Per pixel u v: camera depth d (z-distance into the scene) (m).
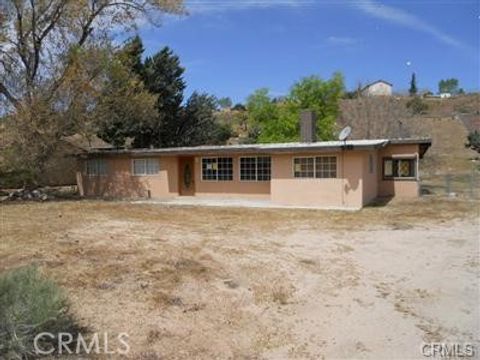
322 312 5.71
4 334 3.79
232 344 4.74
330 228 11.68
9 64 19.36
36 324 3.91
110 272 6.58
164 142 34.12
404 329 5.17
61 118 19.28
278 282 6.78
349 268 7.70
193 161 21.70
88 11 20.08
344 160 16.39
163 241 9.14
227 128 39.69
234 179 20.62
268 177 19.80
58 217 13.34
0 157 19.25
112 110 21.42
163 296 5.82
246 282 6.67
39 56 20.00
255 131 38.66
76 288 5.85
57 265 6.84
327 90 32.31
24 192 21.34
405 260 8.27
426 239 10.13
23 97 18.92
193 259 7.59
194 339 4.78
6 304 3.92
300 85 32.81
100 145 31.03
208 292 6.12
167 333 4.85
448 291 6.50
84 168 24.44
